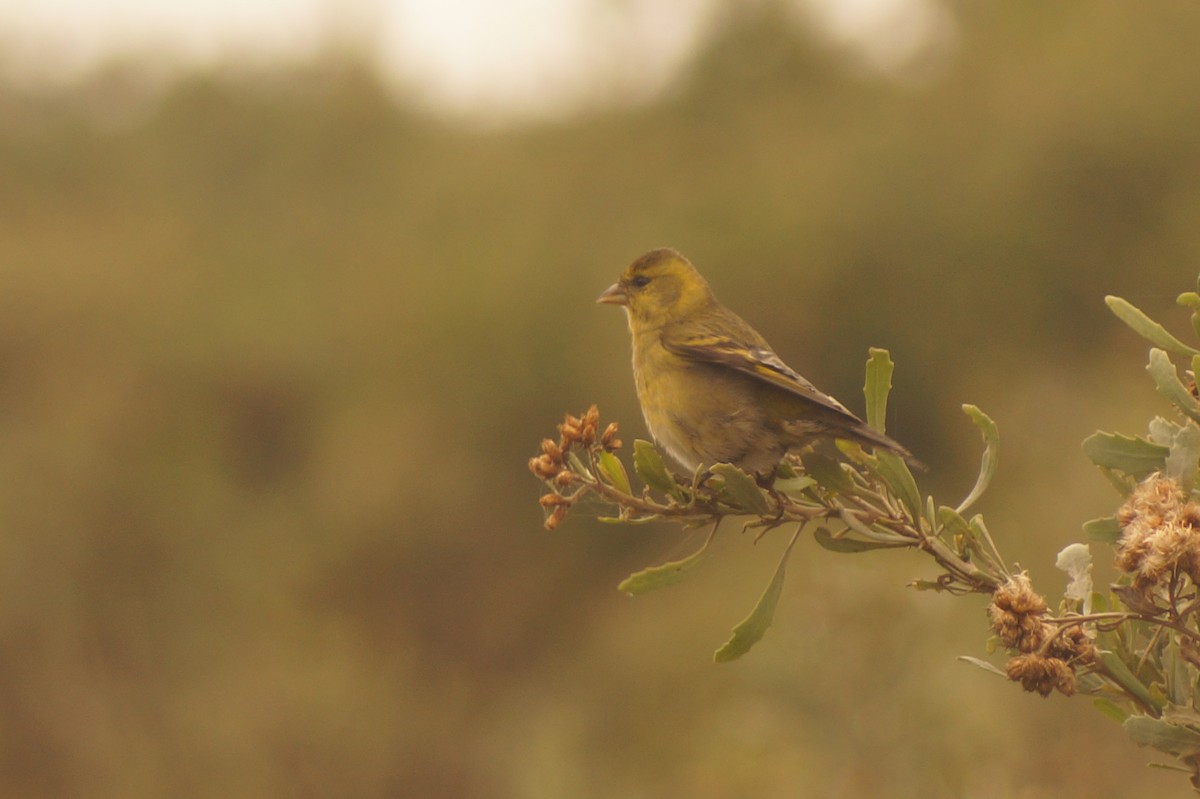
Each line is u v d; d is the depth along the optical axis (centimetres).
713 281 2419
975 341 2252
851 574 912
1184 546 312
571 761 1497
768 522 393
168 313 2669
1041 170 2283
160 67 3812
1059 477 1440
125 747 1689
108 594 1981
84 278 2750
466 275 2538
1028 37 2520
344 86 3597
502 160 2994
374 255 2844
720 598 1639
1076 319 2225
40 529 1986
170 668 1839
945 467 2131
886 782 834
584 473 406
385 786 1675
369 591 2233
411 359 2489
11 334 2636
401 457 2323
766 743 879
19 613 1864
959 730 842
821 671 868
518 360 2400
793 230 2397
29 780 1692
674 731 1480
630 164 2859
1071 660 337
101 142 3662
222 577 2048
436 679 2052
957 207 2305
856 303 2344
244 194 3422
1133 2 2356
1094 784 882
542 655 2159
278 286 2741
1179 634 343
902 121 2520
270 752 1667
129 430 2445
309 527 2275
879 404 400
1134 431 1473
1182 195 2212
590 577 2216
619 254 2506
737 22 3061
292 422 2566
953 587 372
